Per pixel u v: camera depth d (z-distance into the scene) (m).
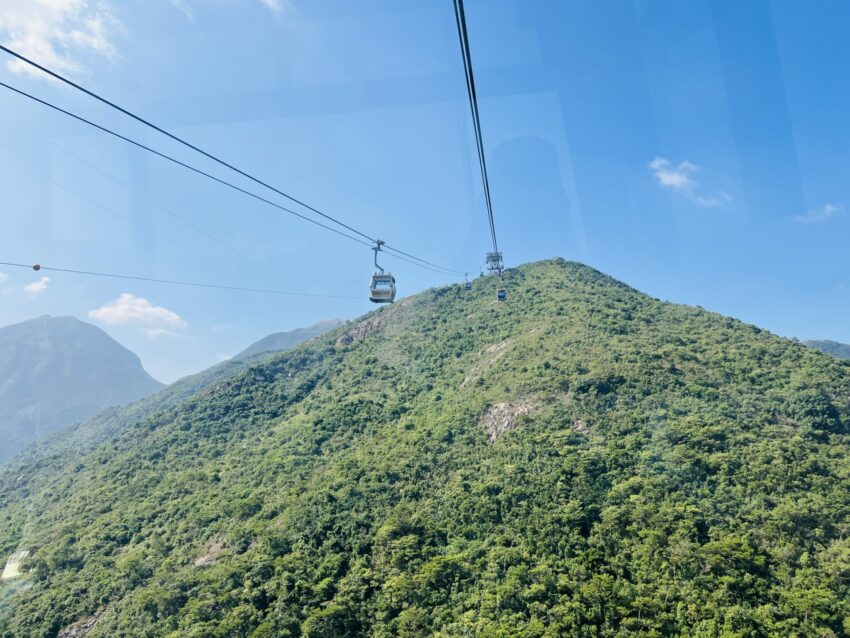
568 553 53.34
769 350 85.75
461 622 48.72
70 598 60.47
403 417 94.31
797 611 41.88
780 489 53.44
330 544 62.84
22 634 56.53
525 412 76.88
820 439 62.34
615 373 78.81
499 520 59.69
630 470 60.47
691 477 57.38
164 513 75.94
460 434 78.50
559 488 60.47
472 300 153.00
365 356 135.00
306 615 53.47
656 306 121.94
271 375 134.12
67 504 86.88
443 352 122.06
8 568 68.31
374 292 35.41
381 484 71.12
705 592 45.12
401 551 58.25
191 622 53.72
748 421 65.19
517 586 49.88
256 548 63.88
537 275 157.50
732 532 50.34
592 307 117.38
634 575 49.31
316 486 74.25
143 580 61.62
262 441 99.56
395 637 50.28
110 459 106.50
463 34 11.99
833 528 48.38
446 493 66.31
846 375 74.62
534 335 105.88
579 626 45.22
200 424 112.75
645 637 42.66
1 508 93.75
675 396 72.69
